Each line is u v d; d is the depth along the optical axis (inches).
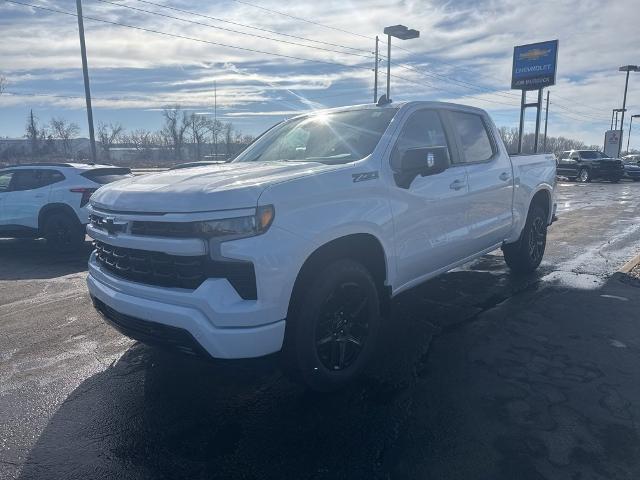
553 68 1082.1
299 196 119.3
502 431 115.1
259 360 114.8
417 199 155.6
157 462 108.0
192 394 137.1
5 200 364.5
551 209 259.3
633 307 200.5
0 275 286.7
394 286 151.2
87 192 353.1
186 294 111.9
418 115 169.9
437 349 161.3
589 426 116.3
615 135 1733.5
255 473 103.3
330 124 173.8
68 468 106.4
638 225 442.3
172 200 114.7
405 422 120.1
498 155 209.3
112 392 139.1
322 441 113.7
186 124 2691.9
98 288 133.5
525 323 183.5
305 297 121.3
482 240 197.8
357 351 138.7
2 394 139.1
